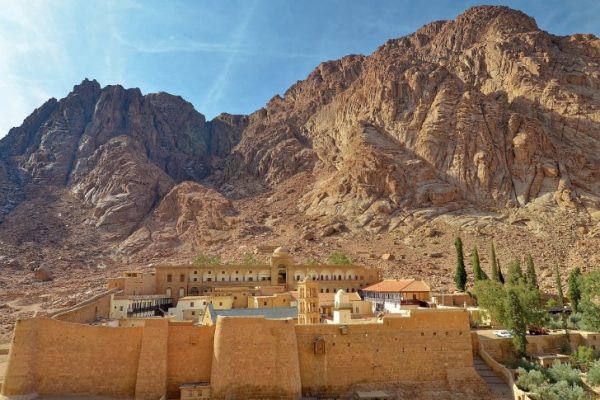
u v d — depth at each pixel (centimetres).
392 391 4925
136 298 8119
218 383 4556
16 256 15100
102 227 17725
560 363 5506
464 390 5009
